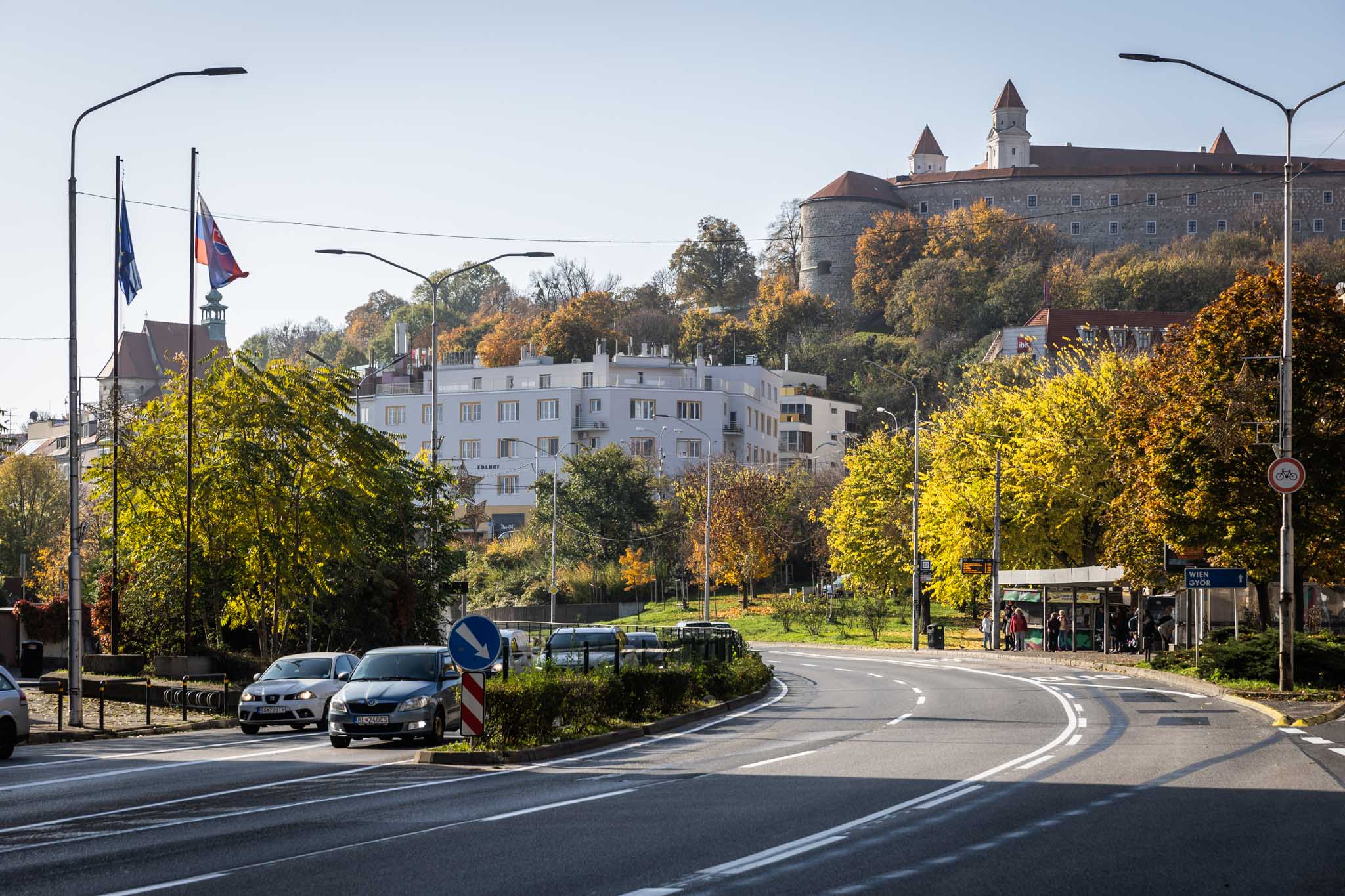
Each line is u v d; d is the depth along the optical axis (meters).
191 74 31.22
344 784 18.89
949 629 85.50
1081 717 29.06
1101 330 145.25
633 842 13.34
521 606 96.75
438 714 26.20
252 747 26.55
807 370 185.12
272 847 13.20
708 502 83.12
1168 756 21.00
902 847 12.86
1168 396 41.28
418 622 50.69
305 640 47.69
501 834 13.95
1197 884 10.95
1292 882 11.04
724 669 37.28
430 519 51.06
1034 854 12.39
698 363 143.62
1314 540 39.06
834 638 80.62
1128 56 31.12
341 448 44.41
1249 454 38.34
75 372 31.72
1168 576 48.78
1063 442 63.09
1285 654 32.56
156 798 17.55
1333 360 38.34
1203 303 176.50
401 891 10.89
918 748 23.20
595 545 104.44
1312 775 18.16
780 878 11.37
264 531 42.09
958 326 186.50
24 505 110.06
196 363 45.00
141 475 42.28
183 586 43.19
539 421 133.50
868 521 84.81
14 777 20.70
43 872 12.01
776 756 22.30
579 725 25.58
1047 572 60.88
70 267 31.72
